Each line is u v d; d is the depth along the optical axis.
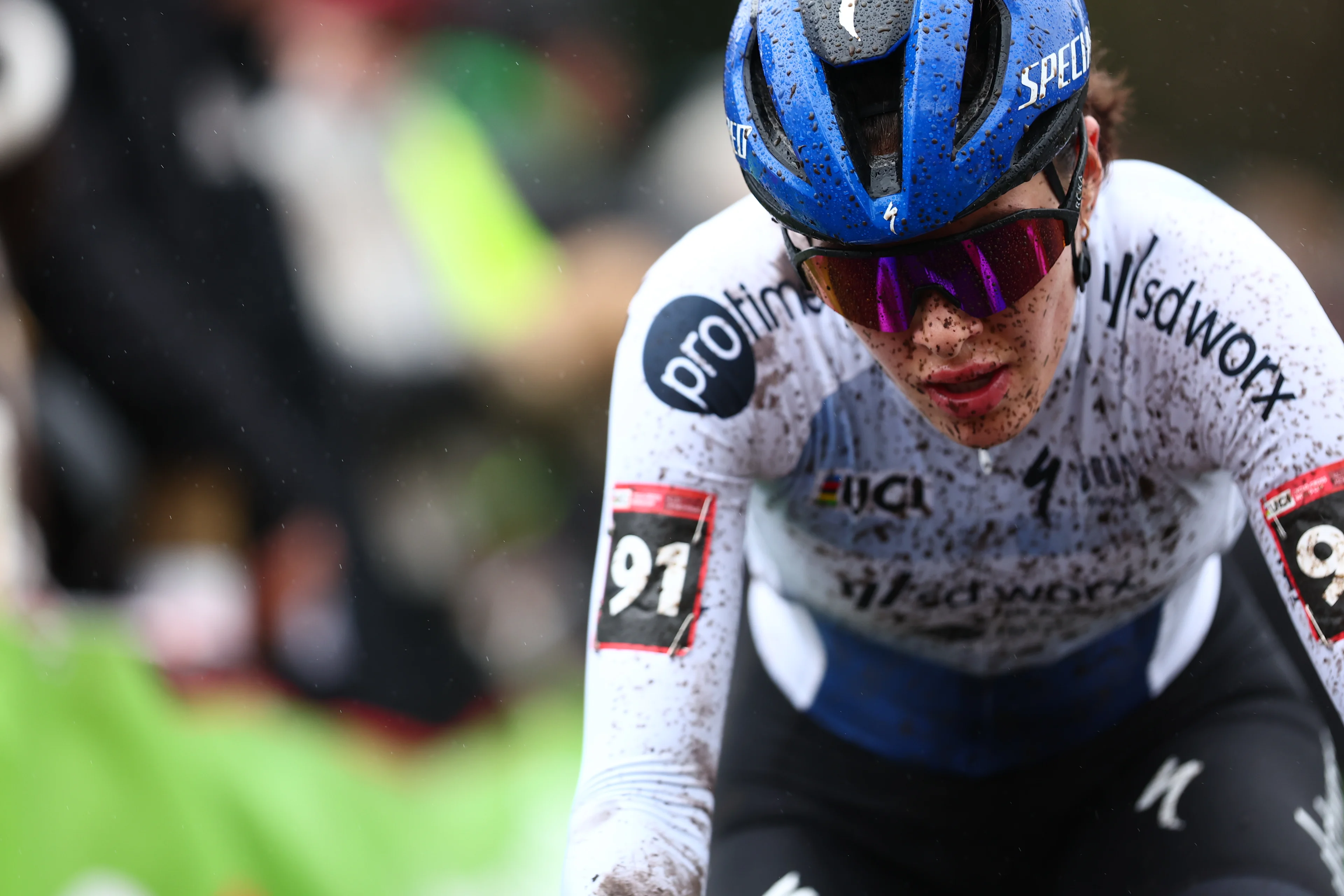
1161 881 6.88
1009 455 6.75
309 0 14.45
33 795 9.23
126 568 11.95
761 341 6.59
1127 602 7.26
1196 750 7.37
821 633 7.80
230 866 9.91
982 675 7.51
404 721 13.38
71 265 11.84
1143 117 22.86
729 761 8.05
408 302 14.60
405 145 15.20
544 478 14.95
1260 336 6.16
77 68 12.20
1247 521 8.40
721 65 21.61
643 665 6.21
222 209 13.33
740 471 6.54
